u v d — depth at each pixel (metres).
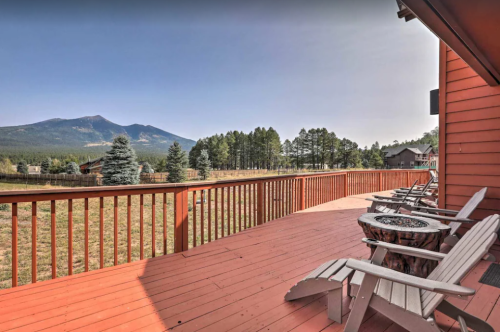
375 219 2.46
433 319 1.32
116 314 1.81
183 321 1.74
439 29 1.74
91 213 10.30
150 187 2.86
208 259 2.85
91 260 5.40
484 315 1.79
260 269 2.59
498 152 3.04
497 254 3.00
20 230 7.70
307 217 4.96
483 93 3.14
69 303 1.94
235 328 1.66
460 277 1.19
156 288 2.19
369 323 1.69
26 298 2.00
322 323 1.71
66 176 28.45
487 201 3.14
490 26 1.70
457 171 3.40
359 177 8.13
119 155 24.89
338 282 1.67
